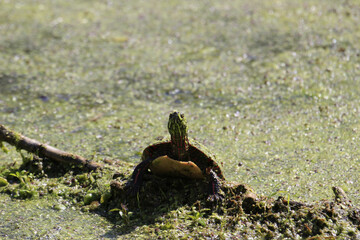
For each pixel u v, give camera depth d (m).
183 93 12.11
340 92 11.41
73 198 7.08
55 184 7.41
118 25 17.73
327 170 7.79
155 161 6.34
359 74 12.31
